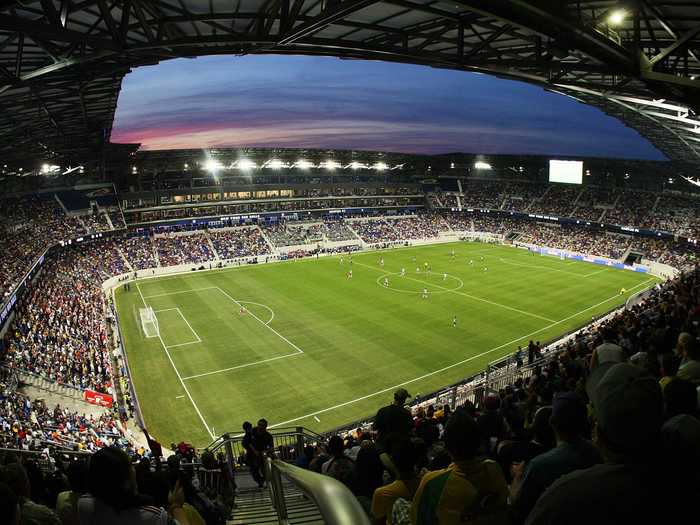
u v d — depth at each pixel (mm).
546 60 15602
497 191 115188
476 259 85438
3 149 40125
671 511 2146
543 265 80875
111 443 25656
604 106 41219
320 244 93125
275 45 14906
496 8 10227
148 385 36625
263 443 13680
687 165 69938
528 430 8188
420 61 17438
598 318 51781
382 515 4648
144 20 13062
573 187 105125
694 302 18828
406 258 86375
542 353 34844
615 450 2275
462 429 3785
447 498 3732
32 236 63781
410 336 46750
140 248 78062
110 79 26516
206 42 13438
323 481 2471
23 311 42375
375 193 111375
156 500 6246
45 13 11281
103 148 60219
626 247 84500
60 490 8844
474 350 43406
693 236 79688
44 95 26547
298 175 102188
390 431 6500
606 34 13133
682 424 3031
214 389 35938
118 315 53344
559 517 2232
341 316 52719
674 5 12734
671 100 16578
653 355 8320
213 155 86688
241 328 48938
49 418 26203
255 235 90812
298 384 36719
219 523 8172
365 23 15859
